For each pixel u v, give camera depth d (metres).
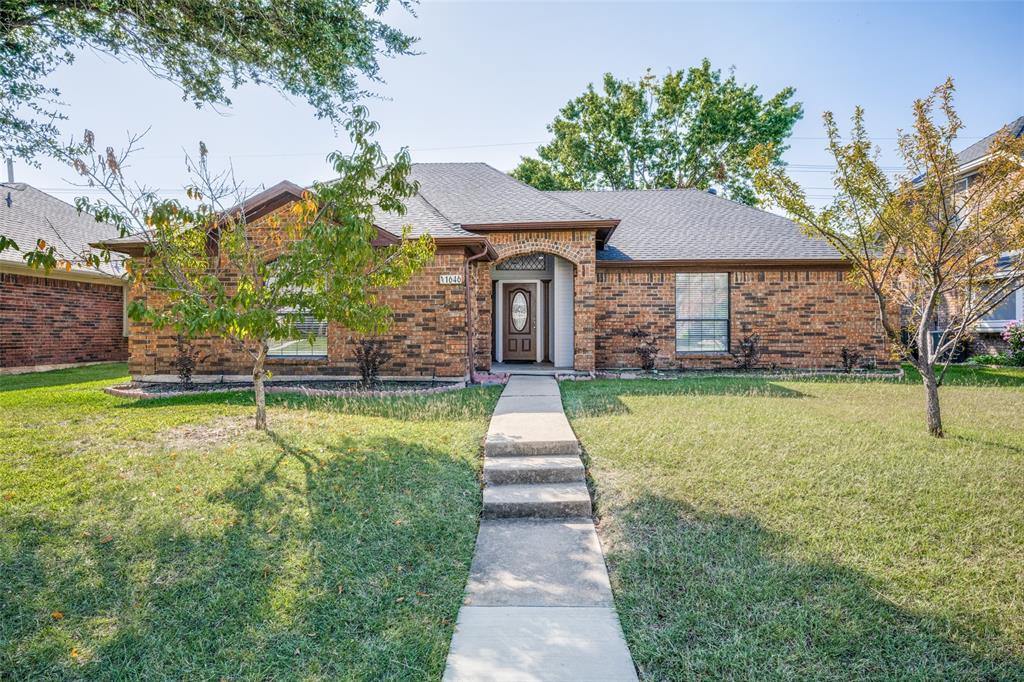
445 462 5.48
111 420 7.16
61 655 2.76
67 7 5.55
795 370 13.52
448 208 13.39
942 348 6.67
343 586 3.39
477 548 4.04
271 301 6.06
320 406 8.30
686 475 5.05
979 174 6.38
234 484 4.78
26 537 3.80
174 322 6.13
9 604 3.12
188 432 6.50
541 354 15.62
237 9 6.04
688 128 30.77
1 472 4.98
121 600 3.21
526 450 5.74
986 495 4.56
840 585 3.29
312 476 4.99
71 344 15.30
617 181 32.12
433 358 10.94
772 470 5.15
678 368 13.62
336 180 6.56
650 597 3.27
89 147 5.81
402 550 3.87
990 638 2.82
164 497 4.49
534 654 2.78
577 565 3.75
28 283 14.02
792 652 2.74
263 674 2.63
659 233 14.98
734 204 16.75
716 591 3.27
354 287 6.35
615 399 8.89
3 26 5.34
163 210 5.89
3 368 13.34
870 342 13.49
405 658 2.75
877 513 4.25
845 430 6.64
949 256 6.52
